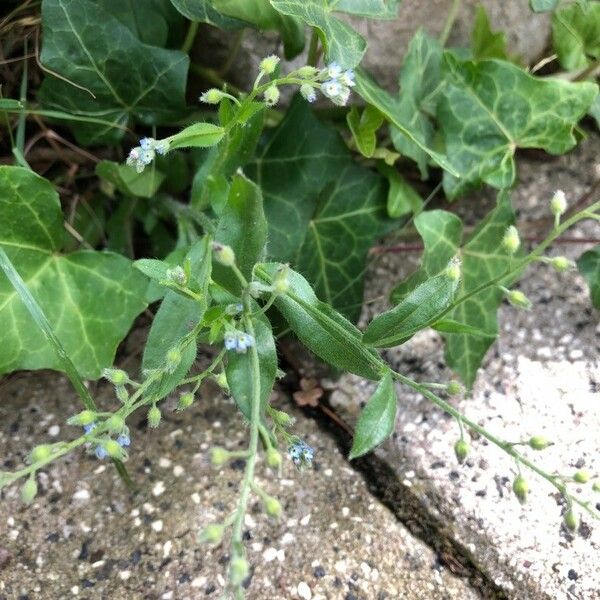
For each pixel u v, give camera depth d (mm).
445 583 180
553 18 225
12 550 181
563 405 203
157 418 145
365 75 209
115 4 205
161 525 185
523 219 240
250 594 175
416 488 193
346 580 178
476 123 214
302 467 150
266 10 189
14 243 188
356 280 220
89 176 226
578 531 181
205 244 169
